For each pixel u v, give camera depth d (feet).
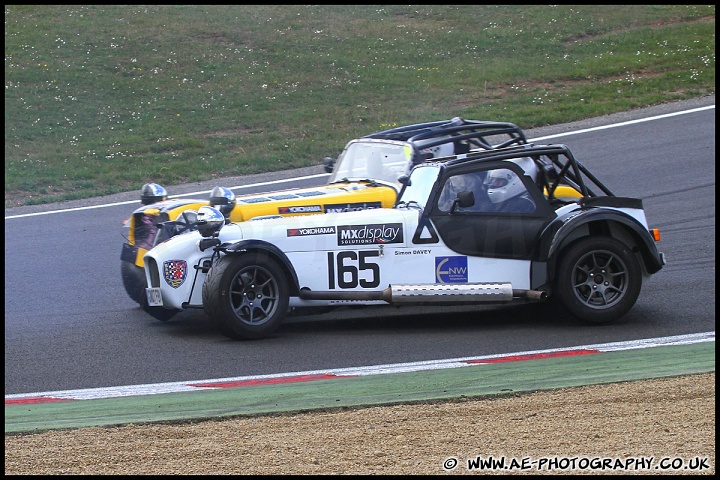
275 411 62.95
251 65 290.97
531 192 97.45
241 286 90.68
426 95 260.83
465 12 354.95
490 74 278.46
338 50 309.42
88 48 299.58
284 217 95.66
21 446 56.59
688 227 139.23
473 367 76.33
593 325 93.15
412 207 96.63
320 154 212.02
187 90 267.18
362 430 57.93
